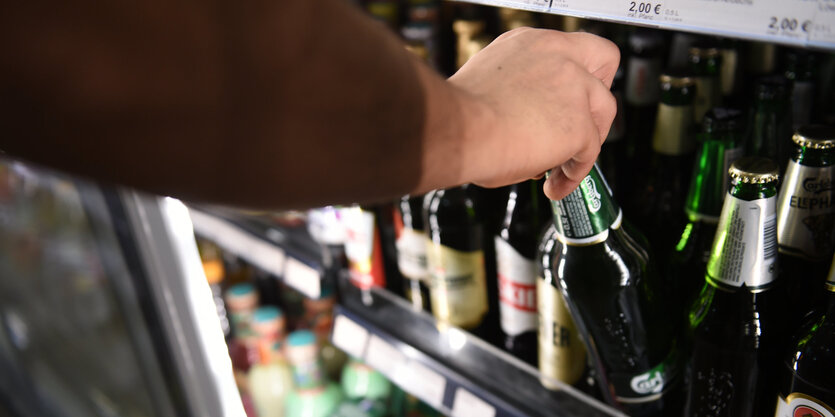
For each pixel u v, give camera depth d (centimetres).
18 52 33
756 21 55
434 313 119
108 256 153
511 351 112
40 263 217
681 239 96
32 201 216
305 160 40
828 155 74
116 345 198
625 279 84
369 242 128
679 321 93
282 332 187
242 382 187
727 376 79
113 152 37
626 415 91
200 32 35
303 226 148
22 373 226
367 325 125
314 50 38
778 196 81
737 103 115
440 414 158
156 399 163
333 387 173
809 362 68
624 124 114
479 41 120
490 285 118
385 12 149
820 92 110
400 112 42
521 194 105
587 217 80
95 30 34
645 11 62
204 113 37
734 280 75
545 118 51
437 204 110
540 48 55
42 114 35
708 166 88
